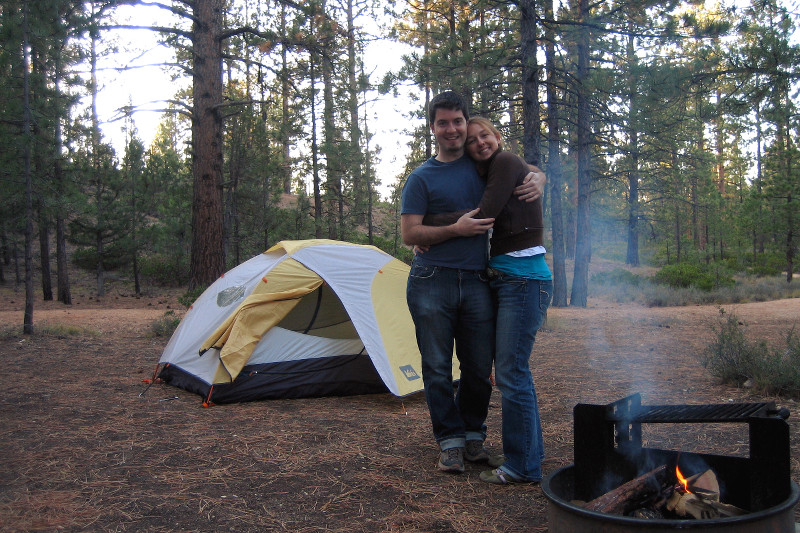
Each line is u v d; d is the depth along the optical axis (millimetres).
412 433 4145
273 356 5387
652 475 2301
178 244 23922
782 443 2061
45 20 9641
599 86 11641
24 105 9500
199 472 3348
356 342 5680
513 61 11727
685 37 10594
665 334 9711
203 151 12047
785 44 9023
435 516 2760
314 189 20312
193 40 12070
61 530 2592
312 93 18938
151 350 8055
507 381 3143
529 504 2891
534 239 3154
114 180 20484
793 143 23766
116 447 3791
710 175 31438
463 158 3295
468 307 3268
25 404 4914
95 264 24844
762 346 5707
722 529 1854
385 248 23672
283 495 3020
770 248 25953
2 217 14961
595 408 2469
